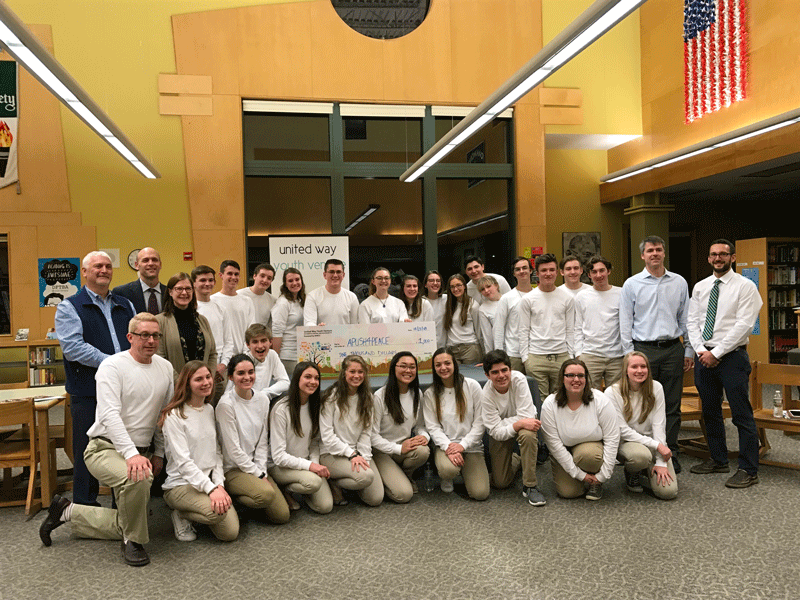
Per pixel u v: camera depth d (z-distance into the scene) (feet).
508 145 28.45
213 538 10.57
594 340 14.56
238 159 25.50
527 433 12.01
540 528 10.63
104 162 24.85
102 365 10.19
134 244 25.04
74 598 8.48
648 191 27.30
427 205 27.50
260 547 10.11
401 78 26.78
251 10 25.52
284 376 13.57
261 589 8.61
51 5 24.30
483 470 12.51
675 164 25.29
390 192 33.78
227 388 11.36
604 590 8.32
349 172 26.89
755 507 11.30
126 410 10.30
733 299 12.78
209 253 25.36
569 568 9.02
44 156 24.40
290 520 11.38
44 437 12.46
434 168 27.48
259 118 26.66
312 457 12.04
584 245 30.81
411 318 16.26
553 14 27.86
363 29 26.96
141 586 8.80
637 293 13.93
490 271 31.71
